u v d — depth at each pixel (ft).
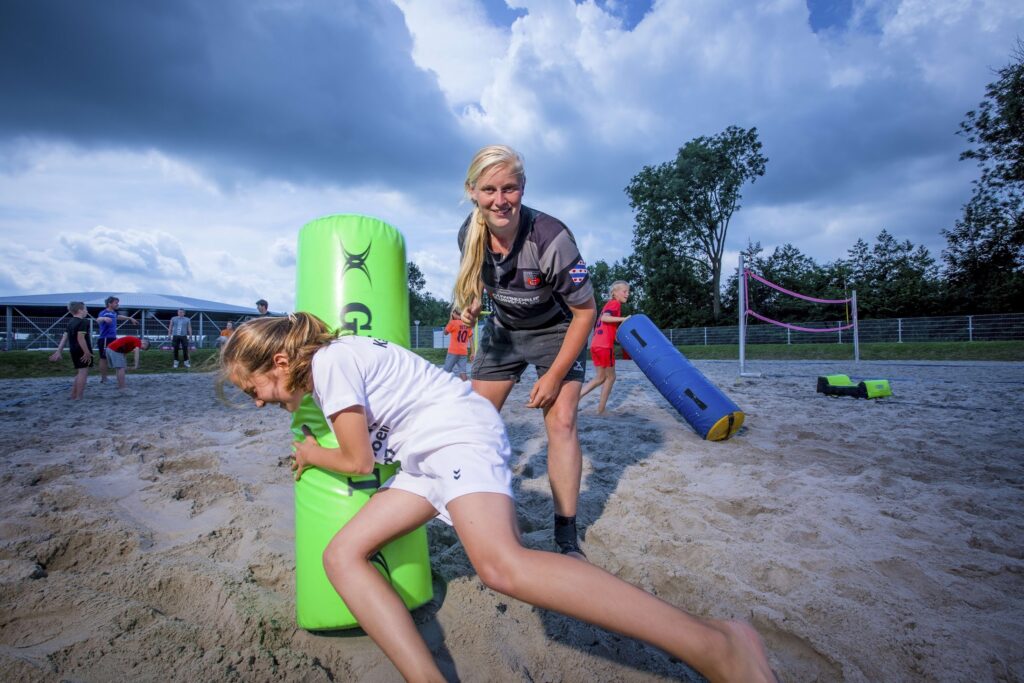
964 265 107.14
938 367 51.01
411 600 6.65
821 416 21.24
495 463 5.60
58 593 6.82
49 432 17.75
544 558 4.78
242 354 5.82
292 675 5.74
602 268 165.17
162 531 9.23
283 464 13.33
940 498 11.27
